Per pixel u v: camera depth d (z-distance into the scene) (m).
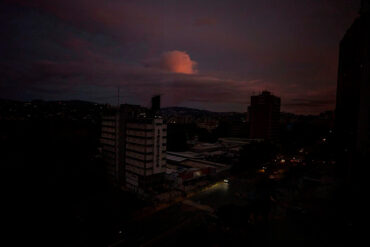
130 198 56.00
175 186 64.56
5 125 85.31
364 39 58.25
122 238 37.69
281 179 77.81
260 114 163.75
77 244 35.62
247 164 88.31
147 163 60.25
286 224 44.97
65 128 96.69
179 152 113.06
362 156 54.66
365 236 40.03
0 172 53.91
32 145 72.69
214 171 79.44
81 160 69.81
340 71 88.56
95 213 45.75
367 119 54.75
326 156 118.00
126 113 68.94
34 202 49.31
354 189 56.69
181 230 40.59
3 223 40.81
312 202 56.78
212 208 51.25
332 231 42.34
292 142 181.88
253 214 47.47
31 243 35.56
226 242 37.47
